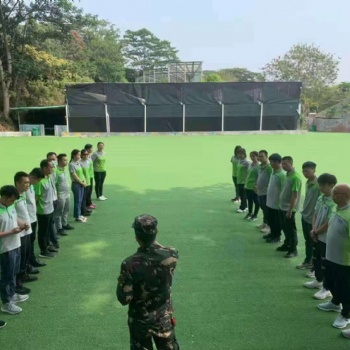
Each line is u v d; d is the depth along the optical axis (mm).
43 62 36188
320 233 4902
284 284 5508
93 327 4367
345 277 4289
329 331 4312
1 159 17516
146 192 11523
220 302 4957
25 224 4836
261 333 4262
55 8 34688
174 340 3100
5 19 33344
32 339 4141
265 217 7812
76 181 8477
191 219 8789
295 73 53406
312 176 5664
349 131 40344
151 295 2949
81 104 31547
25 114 36156
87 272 5902
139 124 32344
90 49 53000
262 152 7680
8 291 4645
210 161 17391
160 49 77562
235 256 6570
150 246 2988
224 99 32812
